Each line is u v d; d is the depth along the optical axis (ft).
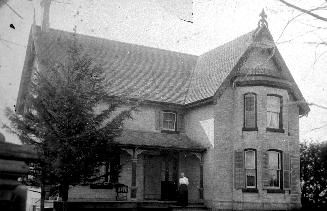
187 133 81.92
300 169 83.66
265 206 72.38
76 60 48.78
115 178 51.37
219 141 74.28
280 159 75.77
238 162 73.92
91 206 61.41
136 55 88.74
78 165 44.96
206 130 76.33
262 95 74.95
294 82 77.61
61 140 44.50
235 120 76.02
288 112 77.51
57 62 50.75
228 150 75.00
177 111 82.12
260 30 76.89
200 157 76.13
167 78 86.33
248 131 74.38
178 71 89.97
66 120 44.39
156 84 83.05
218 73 79.92
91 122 46.09
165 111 80.84
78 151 44.55
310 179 82.07
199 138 78.18
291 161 76.89
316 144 82.43
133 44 91.15
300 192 77.25
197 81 85.71
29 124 44.78
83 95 46.24
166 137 77.97
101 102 72.84
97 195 70.13
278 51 76.43
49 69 49.11
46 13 70.64
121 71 82.28
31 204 67.72
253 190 72.49
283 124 76.48
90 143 46.19
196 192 77.56
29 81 49.14
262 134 73.92
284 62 77.05
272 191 73.41
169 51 94.94
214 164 73.31
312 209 79.15
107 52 85.30
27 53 70.69
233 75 75.97
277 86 76.13
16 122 43.83
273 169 75.41
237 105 75.92
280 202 73.77
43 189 48.14
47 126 44.52
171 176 79.87
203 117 77.66
